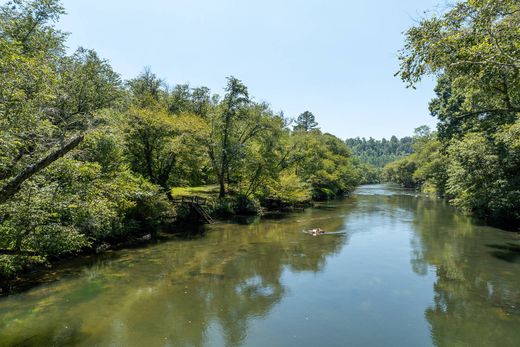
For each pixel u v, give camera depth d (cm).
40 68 1018
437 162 5278
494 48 984
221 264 1755
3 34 1706
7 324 1066
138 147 3062
